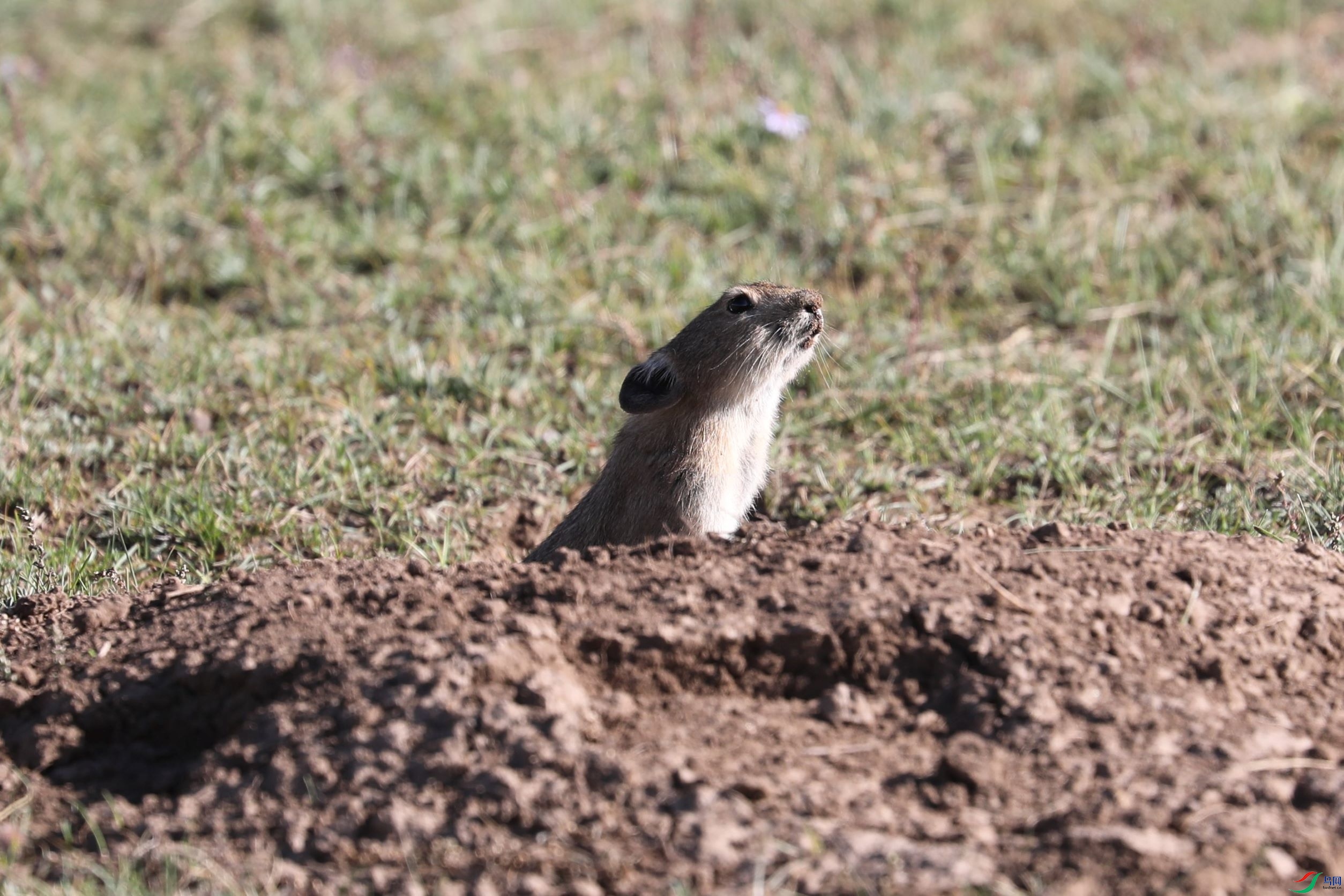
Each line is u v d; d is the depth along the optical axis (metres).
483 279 18.00
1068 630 8.81
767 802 7.68
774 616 8.85
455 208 19.55
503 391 15.77
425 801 7.77
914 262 17.56
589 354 16.53
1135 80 21.91
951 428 15.06
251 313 18.09
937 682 8.66
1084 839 7.23
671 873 7.25
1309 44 25.17
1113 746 8.04
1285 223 18.45
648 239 19.03
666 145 20.34
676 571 9.38
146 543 13.09
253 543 13.07
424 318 17.58
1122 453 14.45
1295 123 20.89
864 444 14.96
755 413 12.62
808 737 8.30
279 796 7.94
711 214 19.30
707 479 12.26
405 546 12.96
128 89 23.44
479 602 9.12
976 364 16.38
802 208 19.14
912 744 8.26
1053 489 14.23
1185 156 19.88
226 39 25.86
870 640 8.72
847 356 16.44
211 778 8.18
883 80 22.47
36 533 12.91
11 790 8.48
